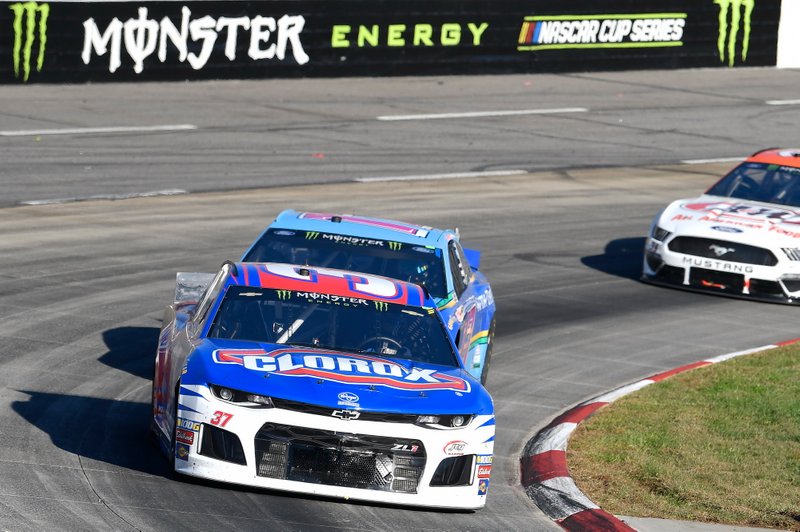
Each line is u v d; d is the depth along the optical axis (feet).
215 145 297.94
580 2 441.27
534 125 356.79
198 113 336.08
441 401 92.43
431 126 343.87
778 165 215.92
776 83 453.17
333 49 400.88
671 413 126.00
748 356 155.12
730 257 195.00
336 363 95.61
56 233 202.39
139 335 146.72
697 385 138.72
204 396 90.17
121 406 117.29
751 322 181.68
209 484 93.81
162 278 178.29
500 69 431.84
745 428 121.19
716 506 97.71
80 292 165.48
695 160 327.26
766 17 478.59
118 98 347.77
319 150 301.63
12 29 350.43
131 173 261.24
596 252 227.40
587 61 448.24
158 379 104.83
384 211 242.78
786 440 117.60
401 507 94.17
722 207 204.85
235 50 384.68
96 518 84.02
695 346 164.86
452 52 422.00
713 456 111.45
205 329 100.27
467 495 91.71
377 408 89.81
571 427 118.73
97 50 363.35
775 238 193.88
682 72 463.01
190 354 95.86
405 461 90.02
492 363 149.79
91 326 148.66
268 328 100.58
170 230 212.64
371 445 89.40
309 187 260.83
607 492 100.07
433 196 263.29
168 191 246.47
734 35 473.67
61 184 244.83
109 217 219.00
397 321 103.91
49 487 89.92
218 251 199.31
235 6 382.01
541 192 278.46
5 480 90.43
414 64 416.46
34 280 169.48
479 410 93.40
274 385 90.38
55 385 122.21
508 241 229.66
